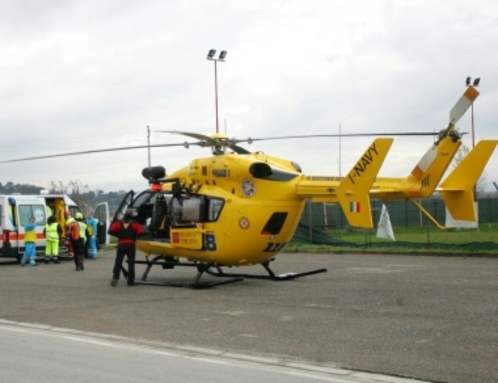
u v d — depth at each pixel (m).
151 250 16.33
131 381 7.05
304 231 27.81
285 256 23.66
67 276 18.36
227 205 15.00
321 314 11.18
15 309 12.24
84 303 12.93
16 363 7.91
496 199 41.31
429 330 9.62
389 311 11.32
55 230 23.23
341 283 15.33
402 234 33.94
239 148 16.08
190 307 12.27
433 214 37.84
